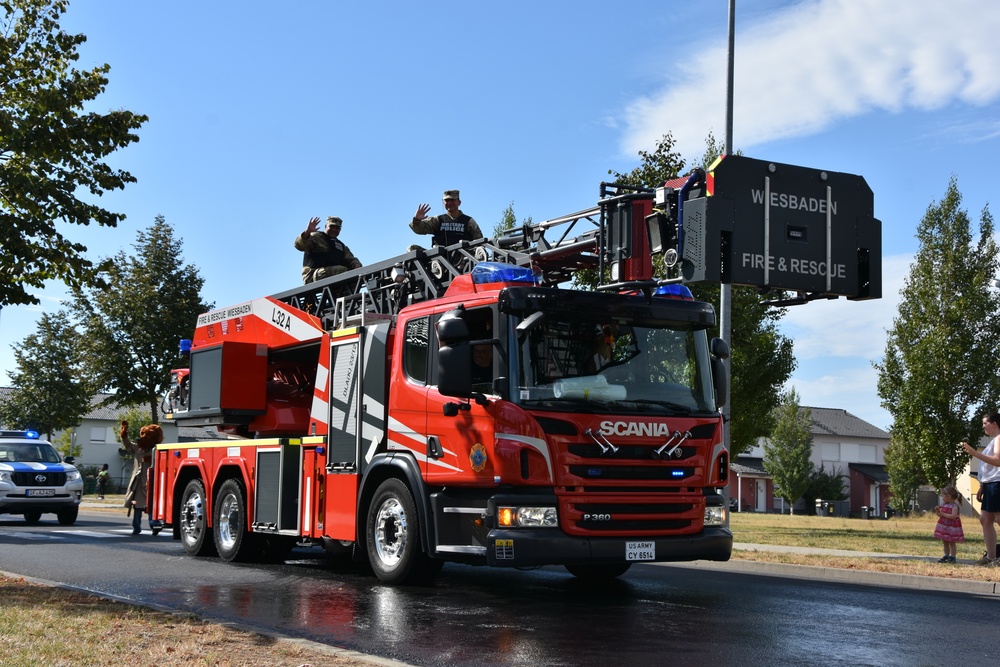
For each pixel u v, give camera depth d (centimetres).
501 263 1033
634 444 933
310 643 673
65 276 1274
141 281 3484
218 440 1431
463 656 673
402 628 783
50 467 2256
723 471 994
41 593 880
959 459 2855
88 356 3497
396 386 1045
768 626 812
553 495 902
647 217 982
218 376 1377
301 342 1277
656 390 968
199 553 1409
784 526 2770
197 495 1438
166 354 3491
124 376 3438
